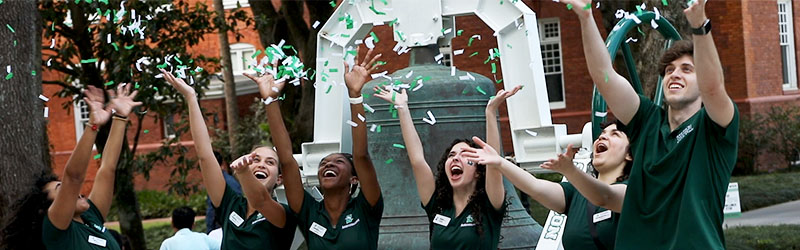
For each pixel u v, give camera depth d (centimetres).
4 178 942
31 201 676
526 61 799
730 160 489
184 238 949
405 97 703
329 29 864
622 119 520
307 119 1830
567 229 618
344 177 705
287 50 1895
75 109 2817
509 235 823
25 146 957
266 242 723
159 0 1388
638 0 1432
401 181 834
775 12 2602
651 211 502
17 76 957
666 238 496
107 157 691
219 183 744
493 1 812
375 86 840
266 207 713
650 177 502
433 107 821
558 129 793
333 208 711
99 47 1452
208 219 1219
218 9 1744
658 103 848
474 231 657
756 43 2553
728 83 2541
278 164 764
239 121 2359
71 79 1600
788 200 1936
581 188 545
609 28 1552
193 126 738
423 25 829
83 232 674
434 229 679
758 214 1764
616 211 559
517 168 586
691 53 502
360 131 699
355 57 844
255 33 2697
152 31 1391
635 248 505
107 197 695
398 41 826
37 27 1073
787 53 2717
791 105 2570
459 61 2448
